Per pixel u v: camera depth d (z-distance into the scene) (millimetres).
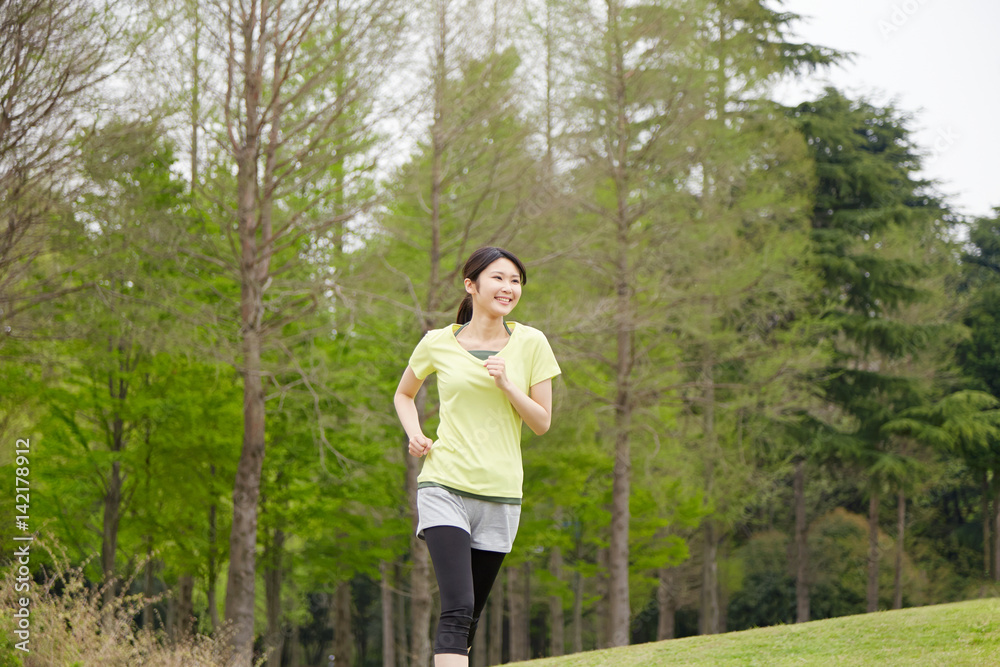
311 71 9398
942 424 19406
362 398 11211
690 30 12016
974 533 24391
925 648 4172
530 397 2840
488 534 2750
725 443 15664
